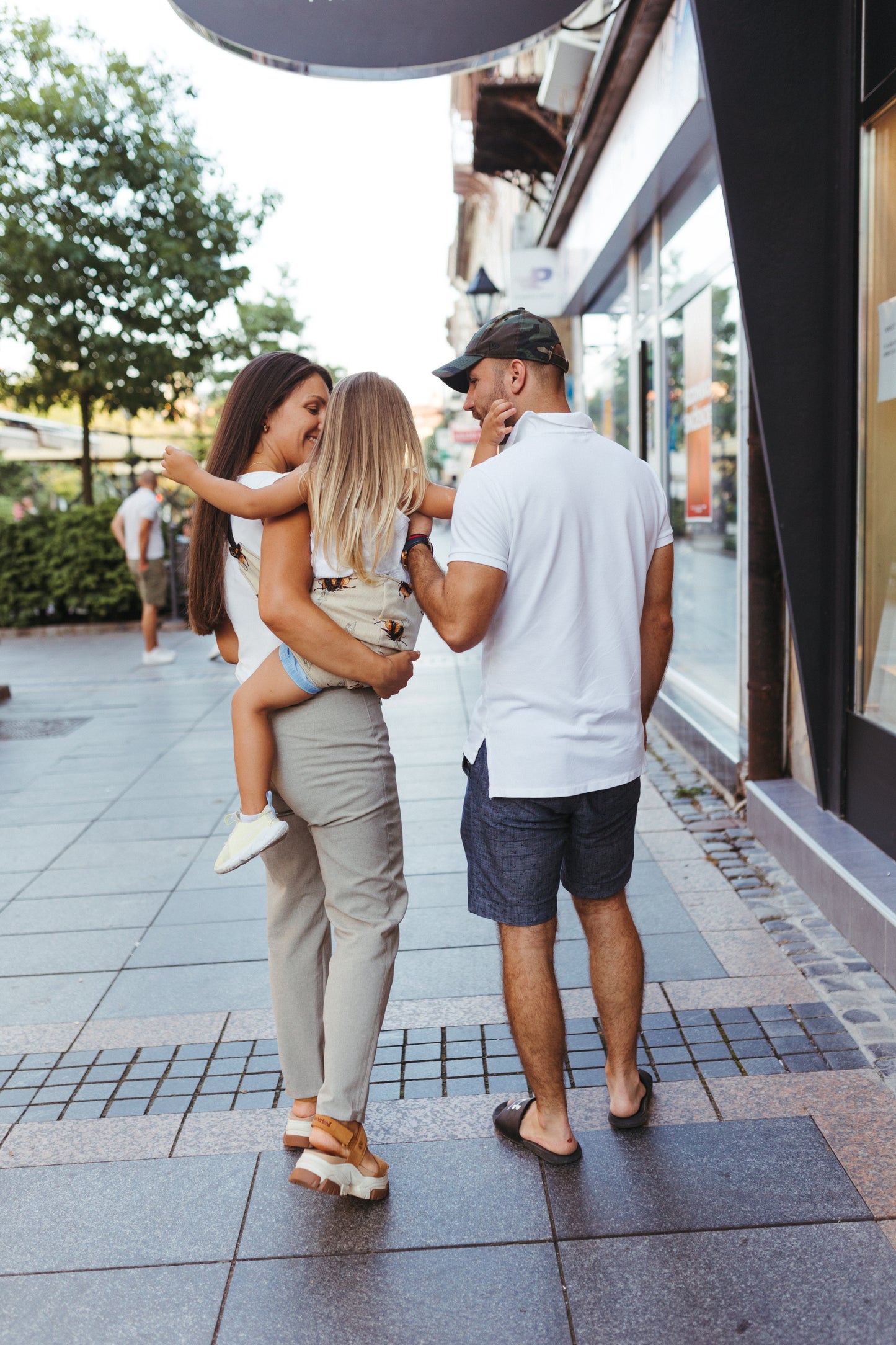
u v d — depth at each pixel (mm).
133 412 17094
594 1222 2340
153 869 4840
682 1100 2787
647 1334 2031
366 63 3641
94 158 15453
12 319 15711
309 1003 2596
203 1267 2270
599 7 7914
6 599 14836
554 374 2424
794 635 4117
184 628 14508
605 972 2623
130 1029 3355
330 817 2354
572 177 9148
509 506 2268
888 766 3746
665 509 2523
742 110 3732
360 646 2260
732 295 5758
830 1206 2348
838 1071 2879
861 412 3809
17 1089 3035
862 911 3525
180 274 15945
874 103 3527
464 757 2553
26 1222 2441
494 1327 2068
